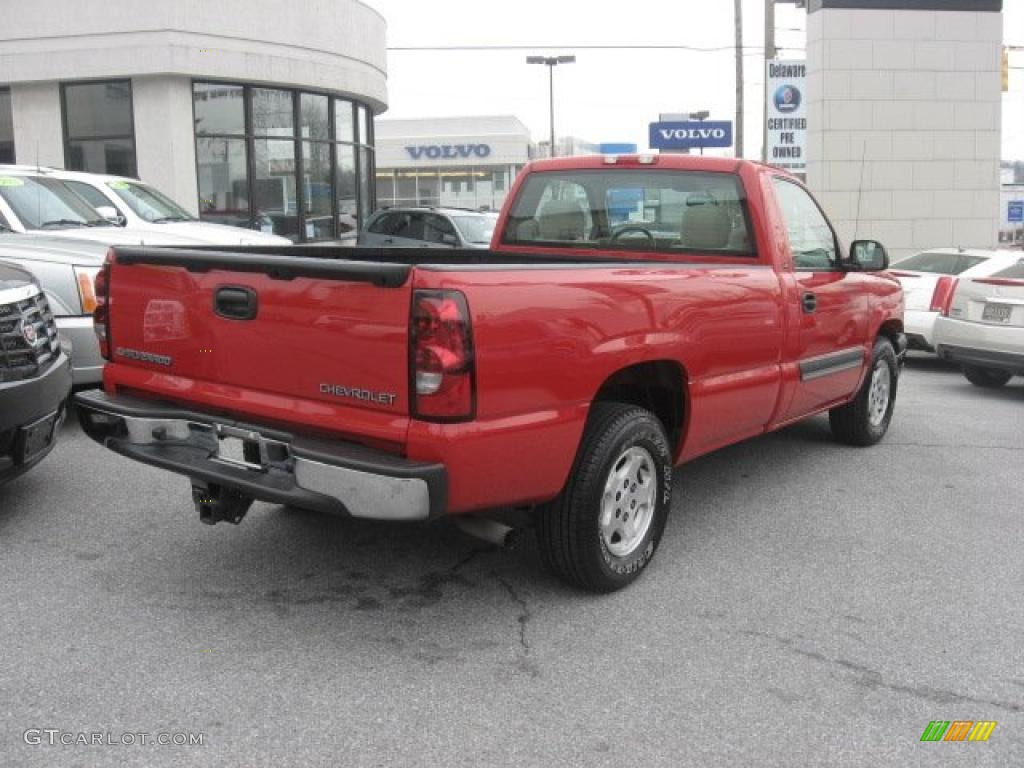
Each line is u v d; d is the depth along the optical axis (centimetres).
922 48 1756
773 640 390
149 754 303
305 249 555
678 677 358
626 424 417
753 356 506
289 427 374
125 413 418
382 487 339
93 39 1706
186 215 1105
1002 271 1136
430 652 375
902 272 1216
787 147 2086
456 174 5541
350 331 351
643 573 459
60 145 1772
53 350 545
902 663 372
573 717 329
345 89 2014
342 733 317
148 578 442
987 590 446
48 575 443
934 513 562
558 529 411
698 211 550
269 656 369
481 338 344
